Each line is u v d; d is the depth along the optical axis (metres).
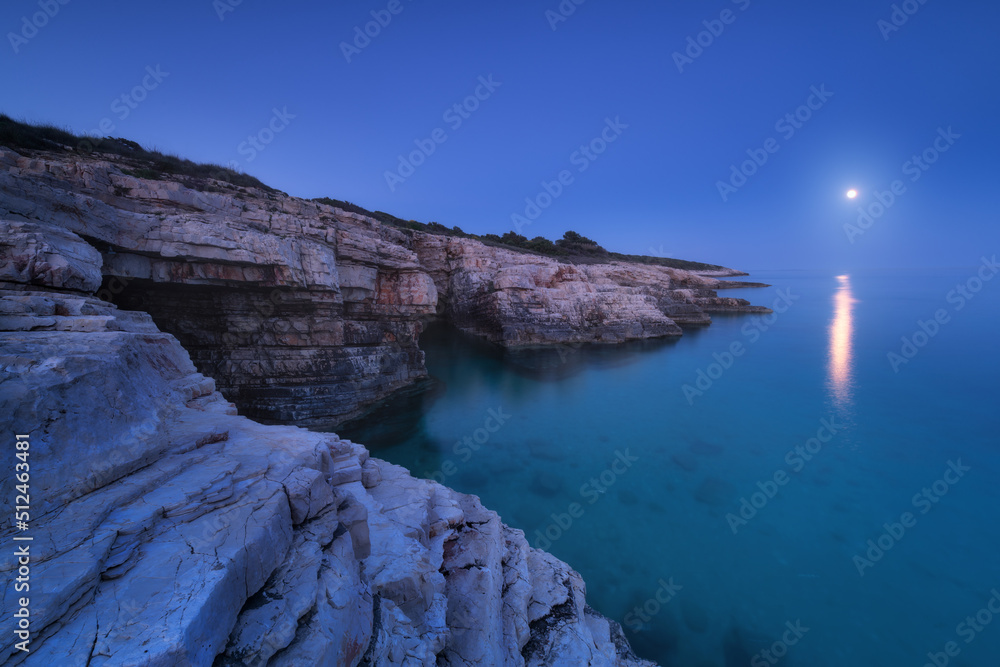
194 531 3.67
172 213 14.77
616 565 11.66
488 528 8.79
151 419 5.08
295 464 5.29
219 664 3.00
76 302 7.28
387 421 20.03
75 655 2.48
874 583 11.18
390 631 4.68
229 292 16.66
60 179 12.46
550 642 7.22
